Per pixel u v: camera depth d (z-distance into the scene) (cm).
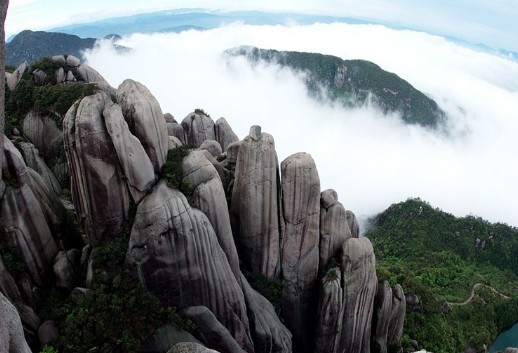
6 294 2609
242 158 3441
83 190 2847
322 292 3559
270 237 3525
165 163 2964
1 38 1048
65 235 3173
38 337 2659
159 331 2742
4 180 2688
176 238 2800
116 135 2702
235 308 3094
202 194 2973
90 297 2702
